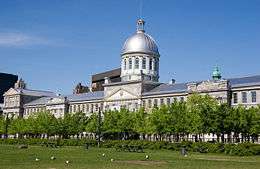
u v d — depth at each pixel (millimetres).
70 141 109125
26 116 179750
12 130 151125
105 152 71938
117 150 80062
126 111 114062
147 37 139625
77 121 130250
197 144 75688
